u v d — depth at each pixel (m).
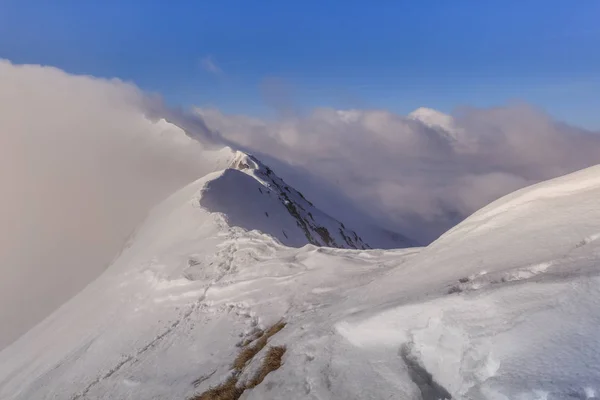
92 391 15.44
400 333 7.44
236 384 9.89
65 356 21.58
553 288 6.02
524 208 10.10
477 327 6.08
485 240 9.79
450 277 8.82
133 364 16.45
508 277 7.38
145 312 22.94
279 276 20.34
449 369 6.12
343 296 14.80
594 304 5.44
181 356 15.36
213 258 27.47
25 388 19.53
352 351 8.02
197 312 20.03
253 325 15.96
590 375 4.43
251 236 30.38
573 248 7.37
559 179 10.28
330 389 7.14
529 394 4.50
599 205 8.29
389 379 6.64
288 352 9.69
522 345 5.30
